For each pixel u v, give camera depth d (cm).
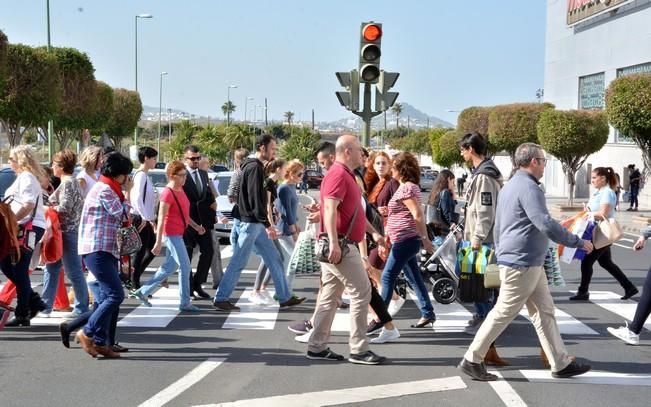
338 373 685
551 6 5538
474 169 820
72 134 4650
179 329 863
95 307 798
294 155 8650
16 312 856
